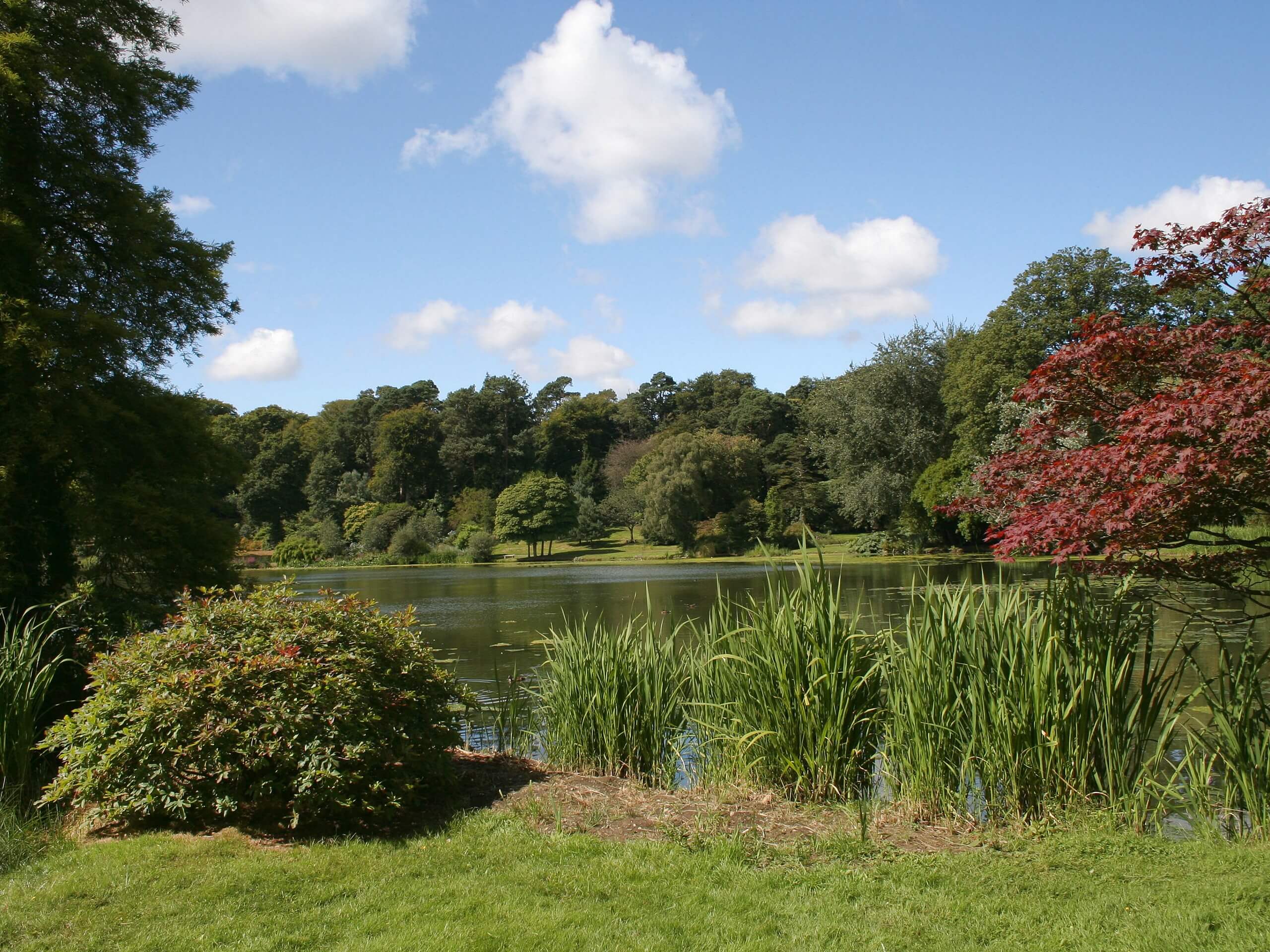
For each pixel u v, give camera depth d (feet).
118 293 34.96
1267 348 15.47
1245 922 11.19
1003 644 17.03
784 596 19.38
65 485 33.55
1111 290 114.11
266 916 12.24
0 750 17.92
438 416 297.74
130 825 16.33
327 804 15.96
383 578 149.89
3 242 30.01
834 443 147.54
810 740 18.22
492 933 11.54
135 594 32.55
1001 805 16.38
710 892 12.94
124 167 36.35
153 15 37.60
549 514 219.20
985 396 117.70
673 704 22.16
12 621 27.94
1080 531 14.14
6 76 29.37
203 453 36.17
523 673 41.22
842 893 12.82
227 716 15.67
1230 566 15.93
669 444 202.18
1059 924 11.44
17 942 11.56
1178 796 16.55
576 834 15.76
